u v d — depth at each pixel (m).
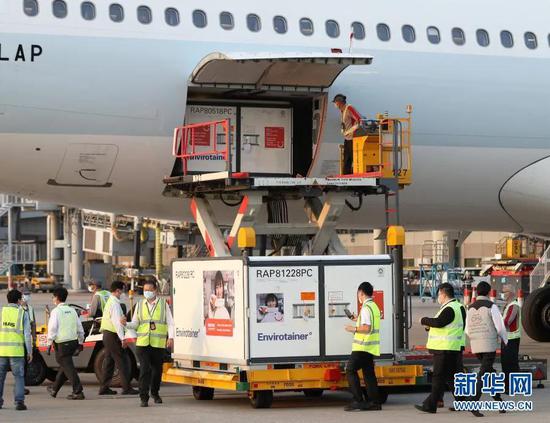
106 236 65.94
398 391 17.50
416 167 20.53
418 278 61.47
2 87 17.44
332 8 19.44
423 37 20.11
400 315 17.62
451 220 22.38
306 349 15.21
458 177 20.92
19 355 15.12
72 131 17.94
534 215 22.39
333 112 19.33
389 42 19.81
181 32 18.33
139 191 19.41
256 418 14.07
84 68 17.77
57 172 18.53
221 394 17.03
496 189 21.38
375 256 15.74
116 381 18.19
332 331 15.38
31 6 17.69
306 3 19.25
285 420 13.87
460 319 14.55
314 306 15.28
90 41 17.81
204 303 15.77
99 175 18.77
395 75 19.75
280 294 15.09
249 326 14.87
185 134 18.47
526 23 20.97
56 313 16.41
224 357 15.32
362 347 14.72
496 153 20.78
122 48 17.95
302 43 18.94
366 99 19.56
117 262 80.62
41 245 108.50
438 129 20.19
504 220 22.66
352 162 18.84
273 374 14.91
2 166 18.27
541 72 20.81
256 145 19.30
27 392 17.27
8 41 17.42
